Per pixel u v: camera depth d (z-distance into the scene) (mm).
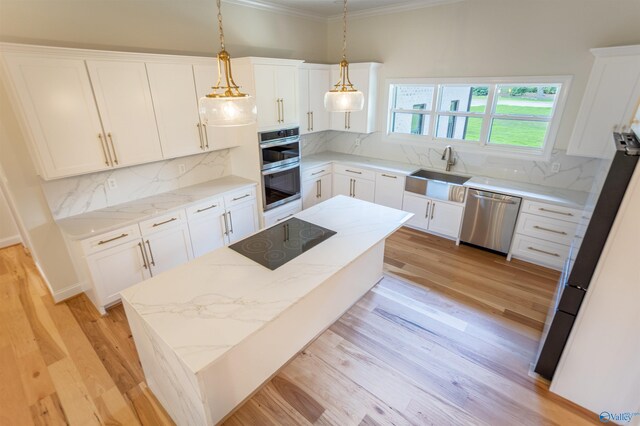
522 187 3650
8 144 2508
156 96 2998
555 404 2066
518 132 3795
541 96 3555
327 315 2652
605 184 1660
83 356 2443
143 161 3033
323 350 2479
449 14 3848
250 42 3982
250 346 2014
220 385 1888
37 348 2518
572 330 1932
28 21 2432
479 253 3863
